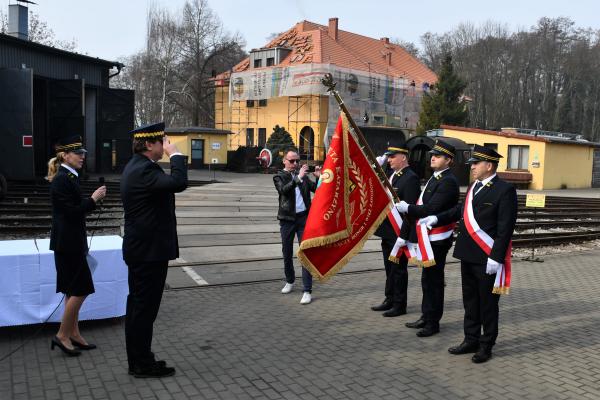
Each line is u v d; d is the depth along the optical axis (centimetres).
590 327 649
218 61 5612
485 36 7638
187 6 5209
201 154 3750
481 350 530
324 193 581
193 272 864
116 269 596
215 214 1427
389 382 474
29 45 2386
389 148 682
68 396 428
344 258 599
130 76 6122
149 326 465
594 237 1451
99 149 2903
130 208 453
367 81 4181
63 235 492
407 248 633
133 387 448
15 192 1758
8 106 1959
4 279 547
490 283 522
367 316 666
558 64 7275
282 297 745
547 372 505
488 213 522
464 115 4312
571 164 3503
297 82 4019
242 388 454
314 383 468
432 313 597
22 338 555
